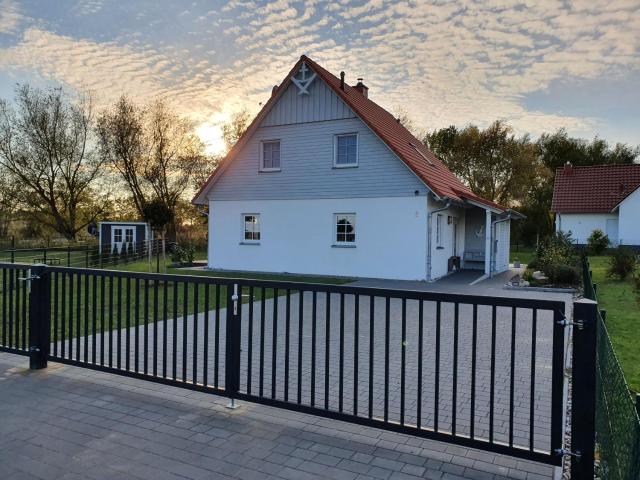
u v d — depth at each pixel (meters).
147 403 4.29
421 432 3.35
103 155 34.34
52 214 34.72
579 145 47.09
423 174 15.72
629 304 10.59
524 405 4.49
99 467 3.11
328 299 3.63
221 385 4.82
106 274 4.71
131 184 35.06
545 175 39.31
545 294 13.19
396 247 16.33
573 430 2.86
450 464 3.20
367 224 16.78
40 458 3.23
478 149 39.12
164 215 17.80
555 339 2.96
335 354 6.32
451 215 19.25
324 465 3.16
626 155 46.19
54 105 33.31
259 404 4.25
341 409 3.64
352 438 3.59
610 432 2.85
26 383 4.80
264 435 3.62
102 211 36.66
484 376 5.39
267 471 3.07
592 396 2.81
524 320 8.95
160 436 3.59
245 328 7.98
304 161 17.86
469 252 21.48
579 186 35.69
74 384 4.79
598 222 34.19
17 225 36.00
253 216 19.12
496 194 39.25
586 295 9.90
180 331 7.55
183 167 35.84
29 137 32.81
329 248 17.45
